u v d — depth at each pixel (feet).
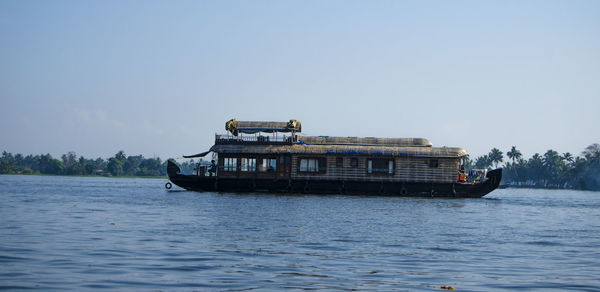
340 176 245.04
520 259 81.51
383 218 143.13
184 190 289.12
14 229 104.06
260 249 84.23
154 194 246.68
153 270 65.51
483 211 180.86
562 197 377.91
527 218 160.56
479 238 106.83
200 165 259.19
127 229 107.96
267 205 179.11
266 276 63.21
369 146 249.75
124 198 214.90
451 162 243.60
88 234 98.58
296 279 61.93
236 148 246.68
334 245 91.35
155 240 91.91
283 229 112.78
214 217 136.05
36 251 77.51
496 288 59.77
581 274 69.41
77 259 71.82
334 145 255.29
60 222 119.55
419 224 130.82
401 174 244.22
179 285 57.67
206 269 66.74
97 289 55.31
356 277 64.08
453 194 245.04
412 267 72.13
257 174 246.47
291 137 249.75
